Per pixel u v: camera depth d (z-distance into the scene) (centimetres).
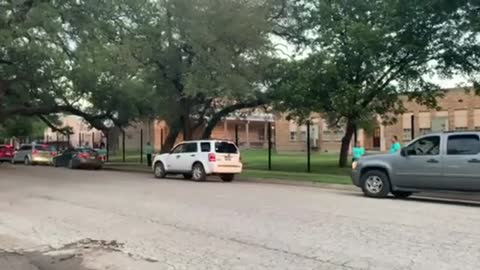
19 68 3052
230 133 7450
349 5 2744
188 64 2802
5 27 2227
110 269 722
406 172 1494
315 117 6019
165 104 3084
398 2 2348
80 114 4072
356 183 1598
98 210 1248
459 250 785
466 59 2438
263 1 2820
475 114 5084
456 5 2175
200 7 2591
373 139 5875
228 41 2664
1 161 4909
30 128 6419
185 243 866
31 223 1088
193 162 2247
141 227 1016
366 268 694
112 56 2569
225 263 734
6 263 767
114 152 5128
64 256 802
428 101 2834
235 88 2602
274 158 4319
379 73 2584
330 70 2514
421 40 2422
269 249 811
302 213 1165
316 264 718
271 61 2825
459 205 1375
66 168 3434
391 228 970
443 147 1442
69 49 2666
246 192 1667
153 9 2717
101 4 2453
